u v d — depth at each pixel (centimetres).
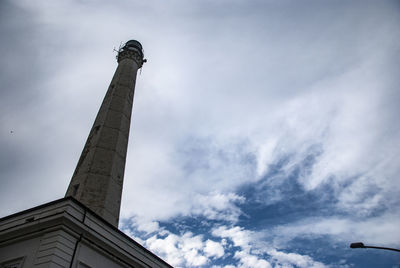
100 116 3409
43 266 1562
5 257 1733
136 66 4338
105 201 2598
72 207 1789
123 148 3166
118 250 1966
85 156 2988
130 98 3756
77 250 1723
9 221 1919
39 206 1867
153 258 2281
